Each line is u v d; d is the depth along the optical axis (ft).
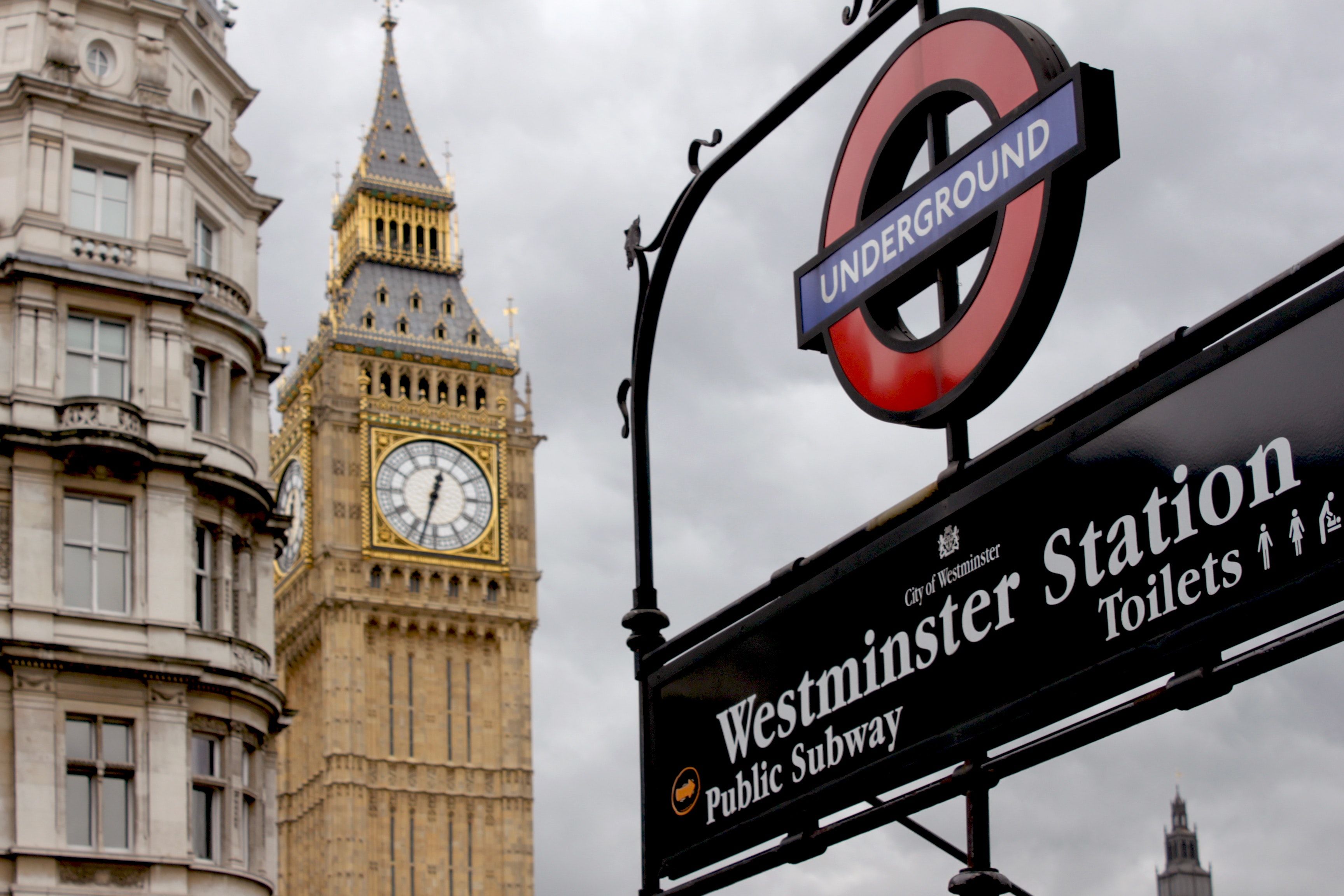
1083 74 25.57
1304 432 20.38
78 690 148.46
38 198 161.58
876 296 29.94
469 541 476.54
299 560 477.36
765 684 29.68
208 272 169.58
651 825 32.53
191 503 159.84
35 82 162.91
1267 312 21.08
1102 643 22.91
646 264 37.47
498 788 463.42
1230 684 20.76
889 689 26.78
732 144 34.68
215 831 154.20
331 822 444.55
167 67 174.50
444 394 487.61
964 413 28.07
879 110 30.37
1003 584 24.68
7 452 151.94
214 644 157.58
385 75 529.86
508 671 472.44
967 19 28.27
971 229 27.68
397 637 466.70
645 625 34.91
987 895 24.32
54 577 150.51
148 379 160.25
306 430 479.00
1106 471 23.04
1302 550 20.35
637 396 36.88
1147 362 22.45
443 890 449.89
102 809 146.82
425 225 508.94
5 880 140.26
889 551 26.96
